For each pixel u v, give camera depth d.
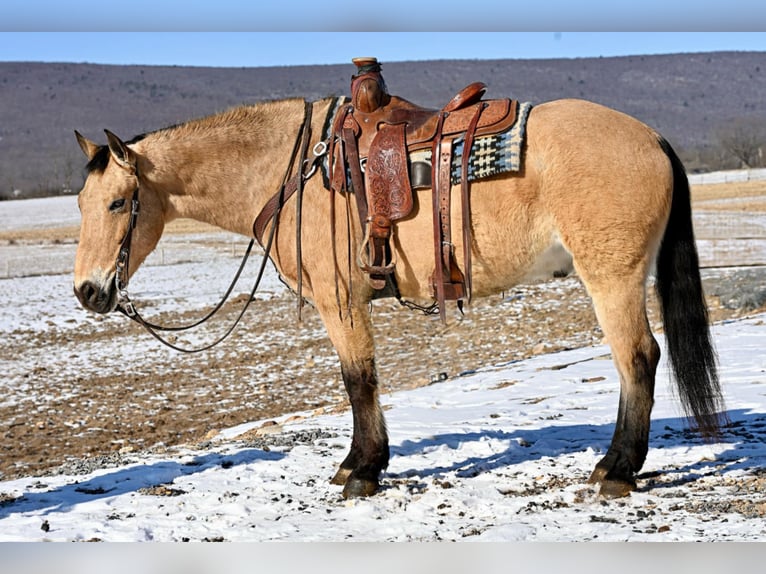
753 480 5.41
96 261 5.81
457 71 174.12
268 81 191.88
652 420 7.56
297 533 4.99
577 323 17.25
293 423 9.13
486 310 19.08
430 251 5.32
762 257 24.52
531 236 5.17
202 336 19.02
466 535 4.77
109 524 5.36
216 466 6.86
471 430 7.74
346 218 5.48
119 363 16.78
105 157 5.83
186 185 5.95
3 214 64.25
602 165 4.96
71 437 11.52
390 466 6.46
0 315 22.11
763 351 11.06
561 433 7.40
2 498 6.26
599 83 161.38
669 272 5.24
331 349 17.03
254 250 35.31
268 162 5.89
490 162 5.09
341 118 5.59
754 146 78.31
